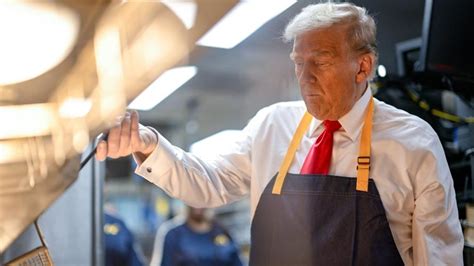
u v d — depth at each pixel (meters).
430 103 2.07
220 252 3.57
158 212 5.69
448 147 1.98
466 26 1.88
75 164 0.94
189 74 2.53
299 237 1.34
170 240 3.56
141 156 1.40
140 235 5.56
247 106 5.25
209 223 3.68
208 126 6.09
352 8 1.34
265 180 1.43
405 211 1.34
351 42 1.30
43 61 0.74
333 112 1.35
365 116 1.39
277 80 3.47
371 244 1.29
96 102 0.83
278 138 1.47
